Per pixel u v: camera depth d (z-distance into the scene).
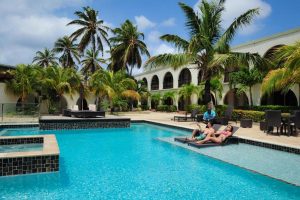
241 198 4.41
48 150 5.74
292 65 10.38
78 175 5.53
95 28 31.44
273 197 4.45
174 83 32.75
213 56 14.69
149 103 38.12
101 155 7.51
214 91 22.27
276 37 17.97
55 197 4.32
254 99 19.56
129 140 10.19
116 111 28.02
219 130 9.30
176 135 11.65
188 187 4.89
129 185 4.96
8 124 12.99
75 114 14.34
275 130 11.42
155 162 6.69
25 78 19.62
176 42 16.00
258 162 6.42
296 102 18.00
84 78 23.44
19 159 5.29
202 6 15.66
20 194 4.42
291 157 6.95
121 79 27.62
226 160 6.60
